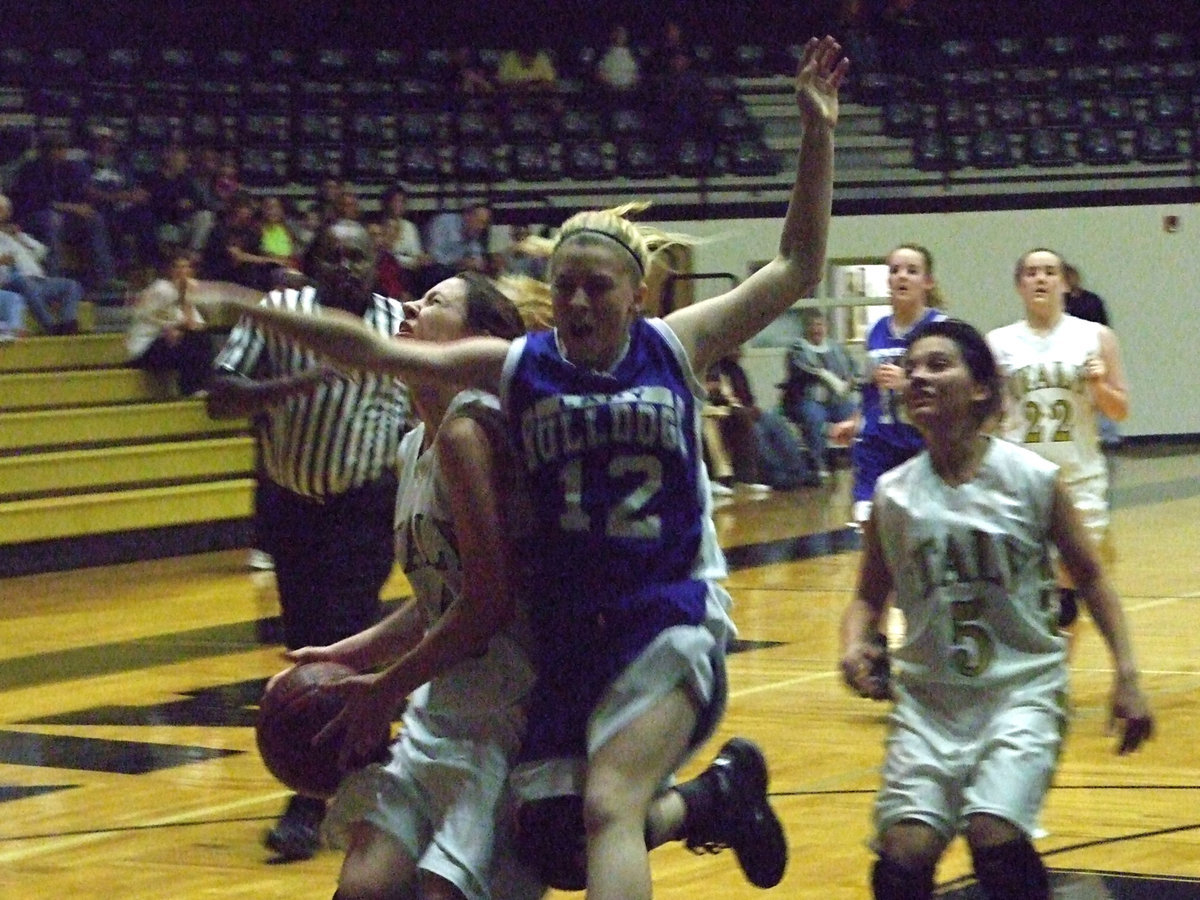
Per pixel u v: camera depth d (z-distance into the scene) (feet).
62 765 22.29
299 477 17.02
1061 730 12.34
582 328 10.26
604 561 10.21
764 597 35.83
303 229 57.31
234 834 18.42
